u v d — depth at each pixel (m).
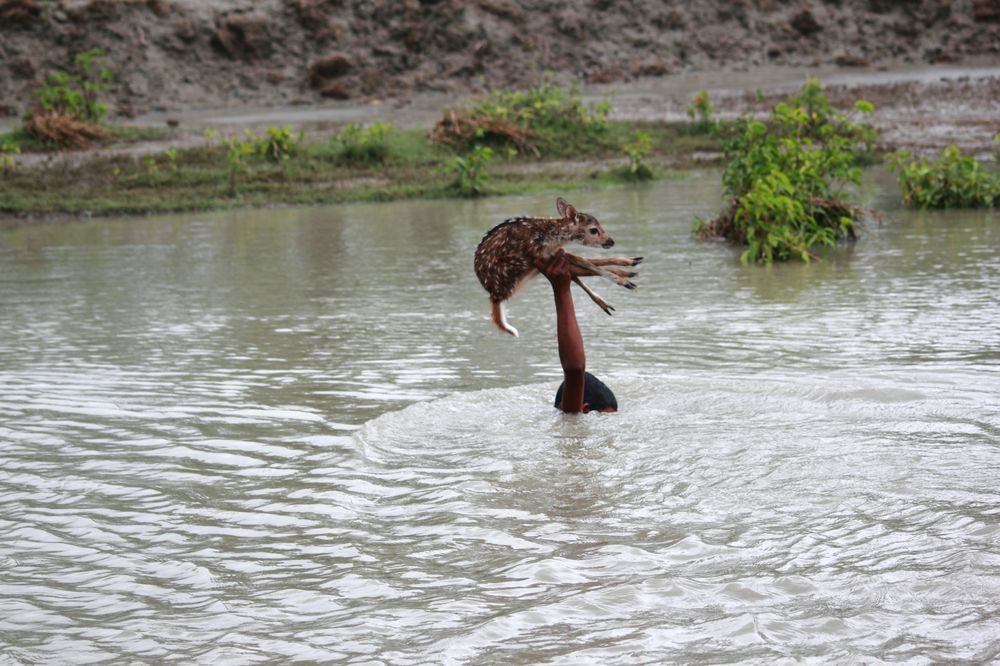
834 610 14.91
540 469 21.30
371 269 49.28
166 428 25.05
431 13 134.75
